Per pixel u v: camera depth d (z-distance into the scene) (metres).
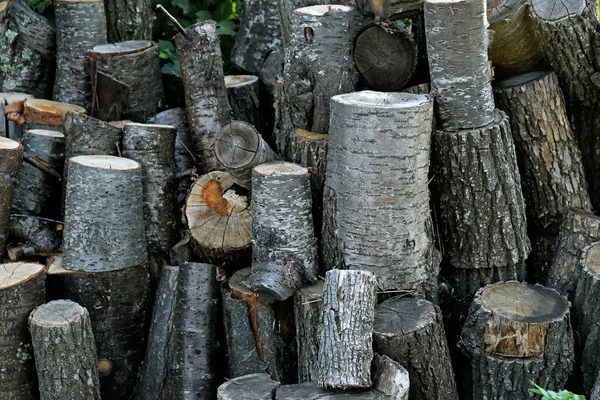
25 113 6.20
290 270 4.82
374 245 4.74
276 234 4.86
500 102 5.45
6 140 5.35
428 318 4.61
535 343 4.59
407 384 4.19
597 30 5.40
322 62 5.11
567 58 5.39
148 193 5.60
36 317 4.72
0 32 6.63
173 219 5.72
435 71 5.00
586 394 4.87
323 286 4.72
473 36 4.89
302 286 4.89
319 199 5.14
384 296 4.88
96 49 6.25
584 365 4.86
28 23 6.63
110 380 5.33
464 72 4.94
